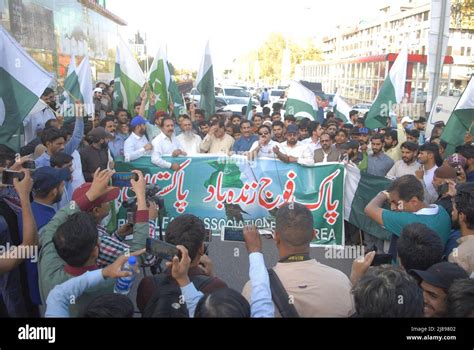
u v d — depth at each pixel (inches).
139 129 261.0
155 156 247.6
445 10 468.1
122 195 220.1
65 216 111.9
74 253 95.4
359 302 76.7
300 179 245.0
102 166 239.8
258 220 249.0
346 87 895.7
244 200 249.1
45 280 100.5
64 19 610.5
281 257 98.0
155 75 376.5
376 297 74.3
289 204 100.7
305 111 425.4
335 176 240.4
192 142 312.2
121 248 120.0
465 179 186.9
